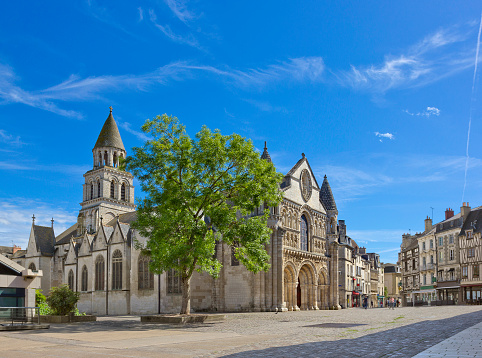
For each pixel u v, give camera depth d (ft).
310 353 45.70
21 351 52.85
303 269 210.18
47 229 283.79
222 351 49.55
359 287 336.70
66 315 115.03
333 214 236.02
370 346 50.11
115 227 205.67
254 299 173.88
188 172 115.55
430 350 43.21
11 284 109.70
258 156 118.01
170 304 179.42
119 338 68.28
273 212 181.16
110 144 292.20
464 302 253.65
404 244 351.67
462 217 265.54
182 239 111.34
